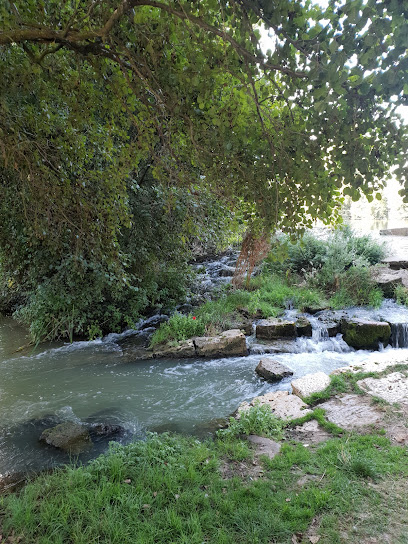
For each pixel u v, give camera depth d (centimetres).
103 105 326
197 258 1442
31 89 336
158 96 254
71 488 344
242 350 788
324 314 920
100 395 620
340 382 569
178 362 763
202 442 452
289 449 411
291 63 180
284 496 332
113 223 456
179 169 350
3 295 1115
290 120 226
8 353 842
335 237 1186
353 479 350
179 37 212
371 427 441
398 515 303
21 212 534
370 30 147
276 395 565
